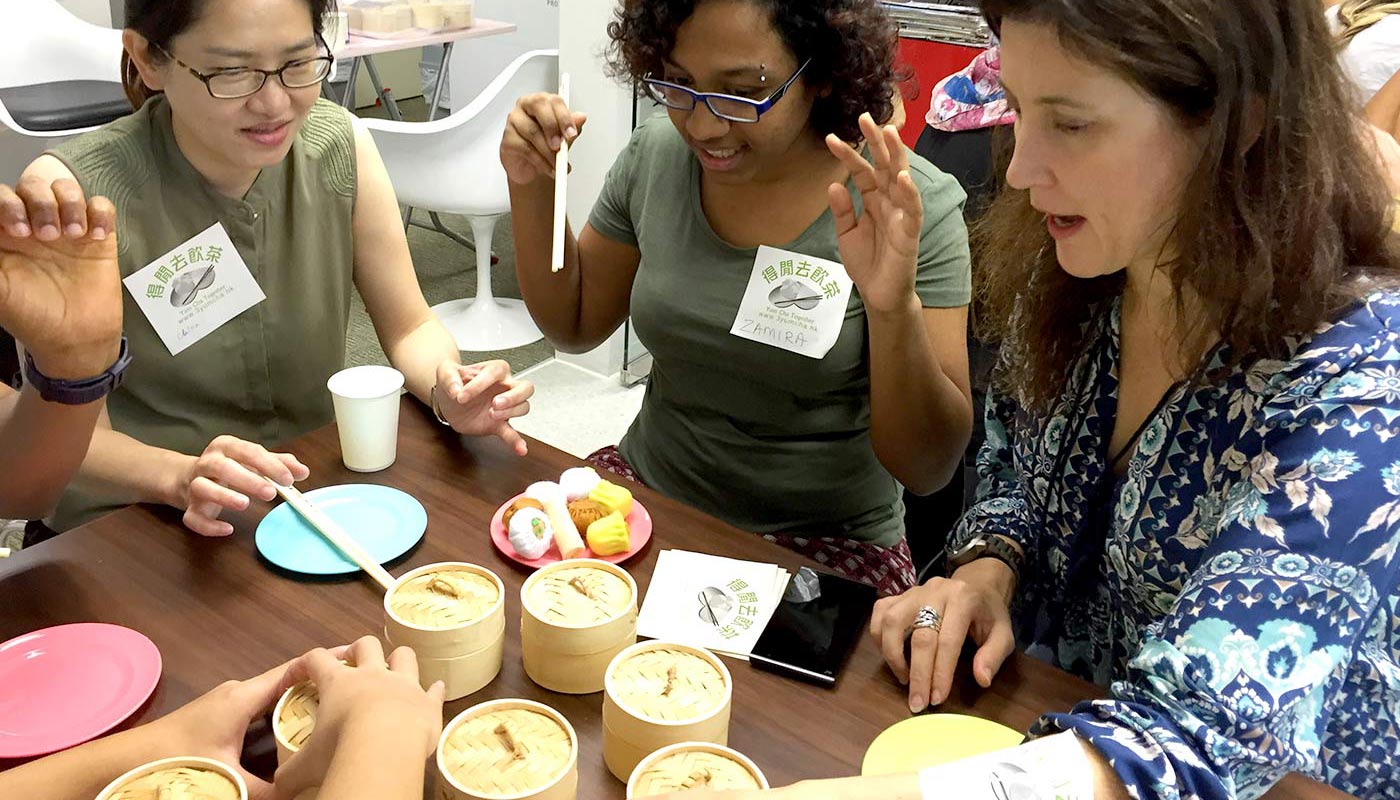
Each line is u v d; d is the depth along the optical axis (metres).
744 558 1.20
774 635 1.06
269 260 1.55
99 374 1.13
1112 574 1.12
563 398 3.33
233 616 1.07
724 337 1.55
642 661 0.94
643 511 1.26
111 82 3.30
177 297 1.46
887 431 1.46
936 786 0.73
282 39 1.30
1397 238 0.91
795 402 1.58
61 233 1.02
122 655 1.00
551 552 1.18
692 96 1.35
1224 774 0.74
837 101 1.42
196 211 1.46
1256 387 0.91
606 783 0.88
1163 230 0.88
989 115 1.91
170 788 0.79
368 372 1.35
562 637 0.94
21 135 2.94
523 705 0.88
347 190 1.62
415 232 4.57
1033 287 1.17
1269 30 0.76
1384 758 0.99
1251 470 0.86
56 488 1.24
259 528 1.20
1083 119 0.80
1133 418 1.10
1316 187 0.82
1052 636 1.25
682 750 0.83
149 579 1.12
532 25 5.19
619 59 1.53
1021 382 1.21
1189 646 0.78
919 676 1.00
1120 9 0.74
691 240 1.58
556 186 1.50
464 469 1.36
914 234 1.21
